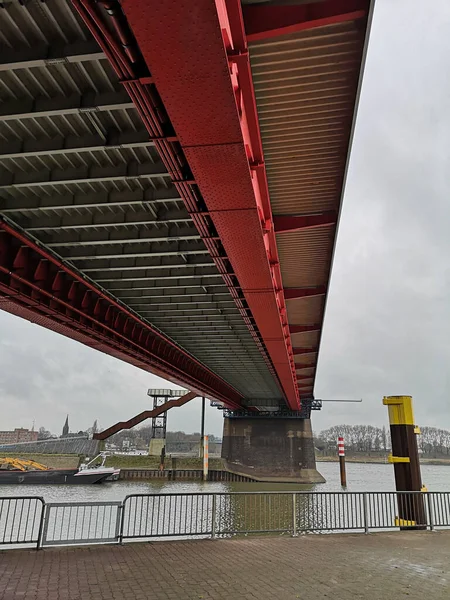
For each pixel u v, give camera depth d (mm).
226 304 25531
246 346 37062
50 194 14844
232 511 16719
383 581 9594
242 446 85312
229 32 7078
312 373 52594
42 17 8367
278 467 82625
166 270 21062
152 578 9453
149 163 12977
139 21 5793
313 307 27156
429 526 16344
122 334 27531
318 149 12438
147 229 16938
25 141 11977
